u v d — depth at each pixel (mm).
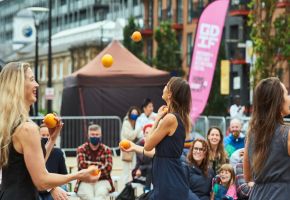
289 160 6656
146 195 9141
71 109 26984
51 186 6094
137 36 10742
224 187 11453
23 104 6141
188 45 60656
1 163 6082
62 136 25172
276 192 6637
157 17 66438
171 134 8547
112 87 26812
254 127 6770
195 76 20719
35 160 6027
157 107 27062
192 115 20688
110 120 25516
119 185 17375
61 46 85250
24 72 6219
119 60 27438
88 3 90562
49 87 39906
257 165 6699
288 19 32969
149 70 27344
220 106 44438
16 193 6062
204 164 11188
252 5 32781
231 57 49875
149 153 9016
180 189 8562
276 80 6797
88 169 6238
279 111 6746
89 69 27047
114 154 25344
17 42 51594
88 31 78875
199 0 58719
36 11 40125
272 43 32594
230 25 51531
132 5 75375
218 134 12430
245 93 48219
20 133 6035
